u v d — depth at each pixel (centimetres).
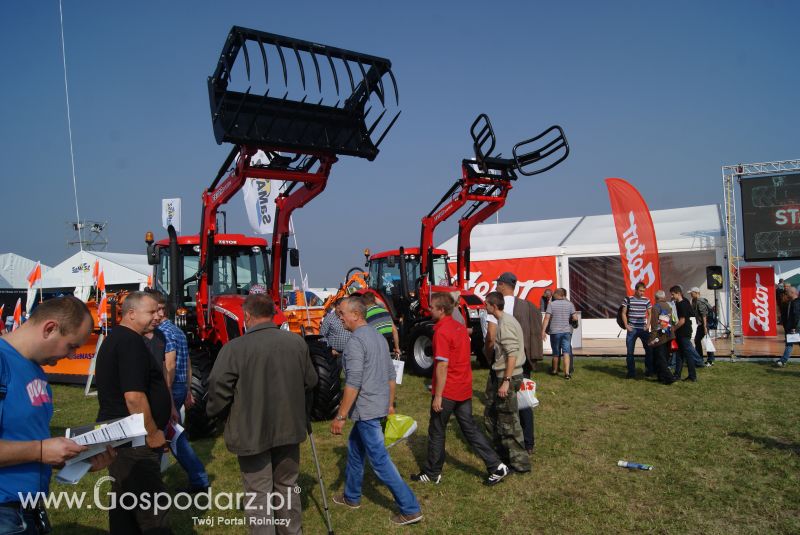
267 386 324
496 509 421
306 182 688
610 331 1672
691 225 1700
